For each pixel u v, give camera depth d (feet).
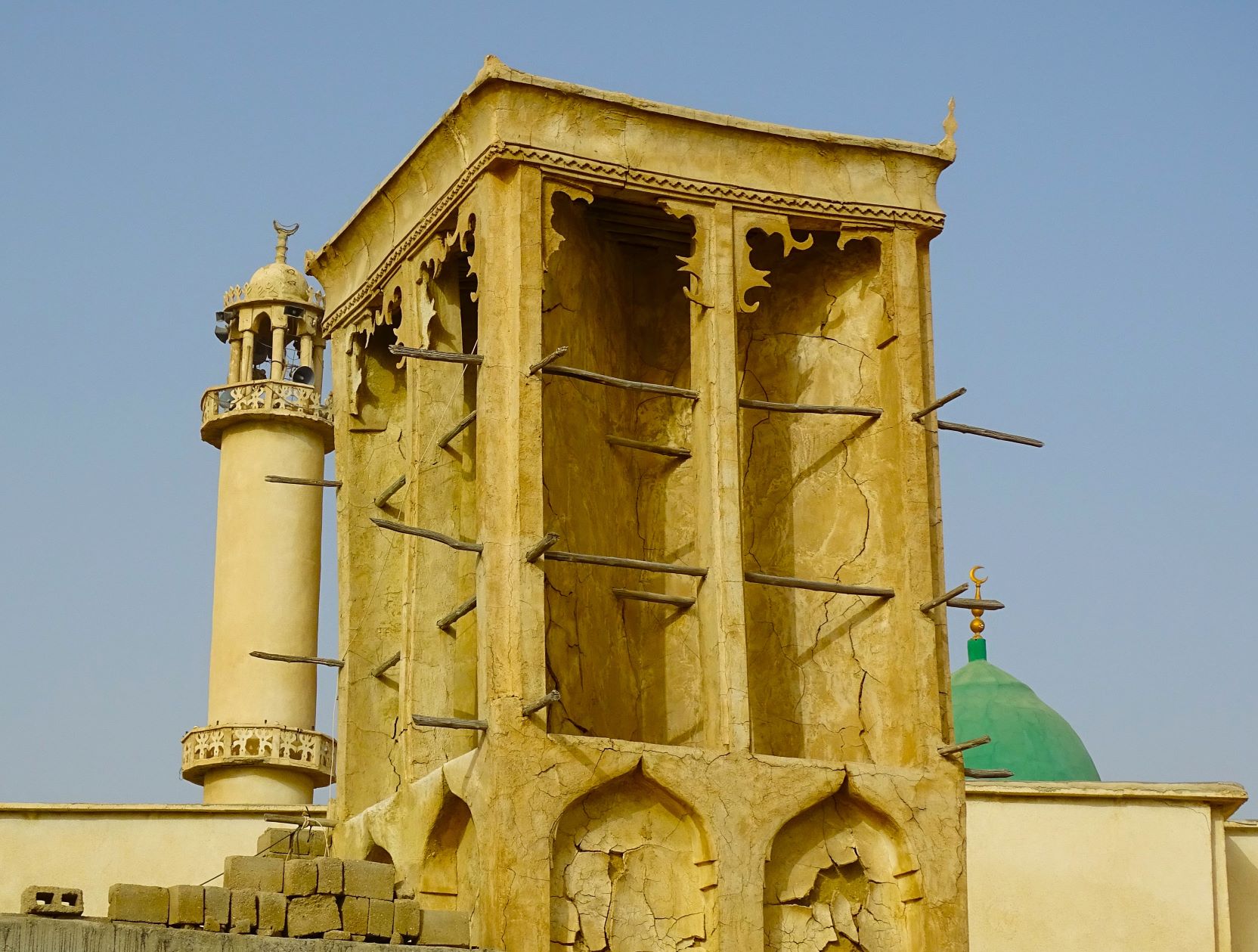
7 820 79.97
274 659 69.41
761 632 68.74
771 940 62.44
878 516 67.97
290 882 58.54
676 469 70.38
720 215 67.00
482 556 62.13
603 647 67.21
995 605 66.39
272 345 103.04
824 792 63.57
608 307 71.05
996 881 83.66
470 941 59.88
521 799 60.13
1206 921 83.76
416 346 68.33
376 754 69.82
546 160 65.10
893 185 69.21
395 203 69.97
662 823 62.13
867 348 69.62
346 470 72.02
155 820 80.59
